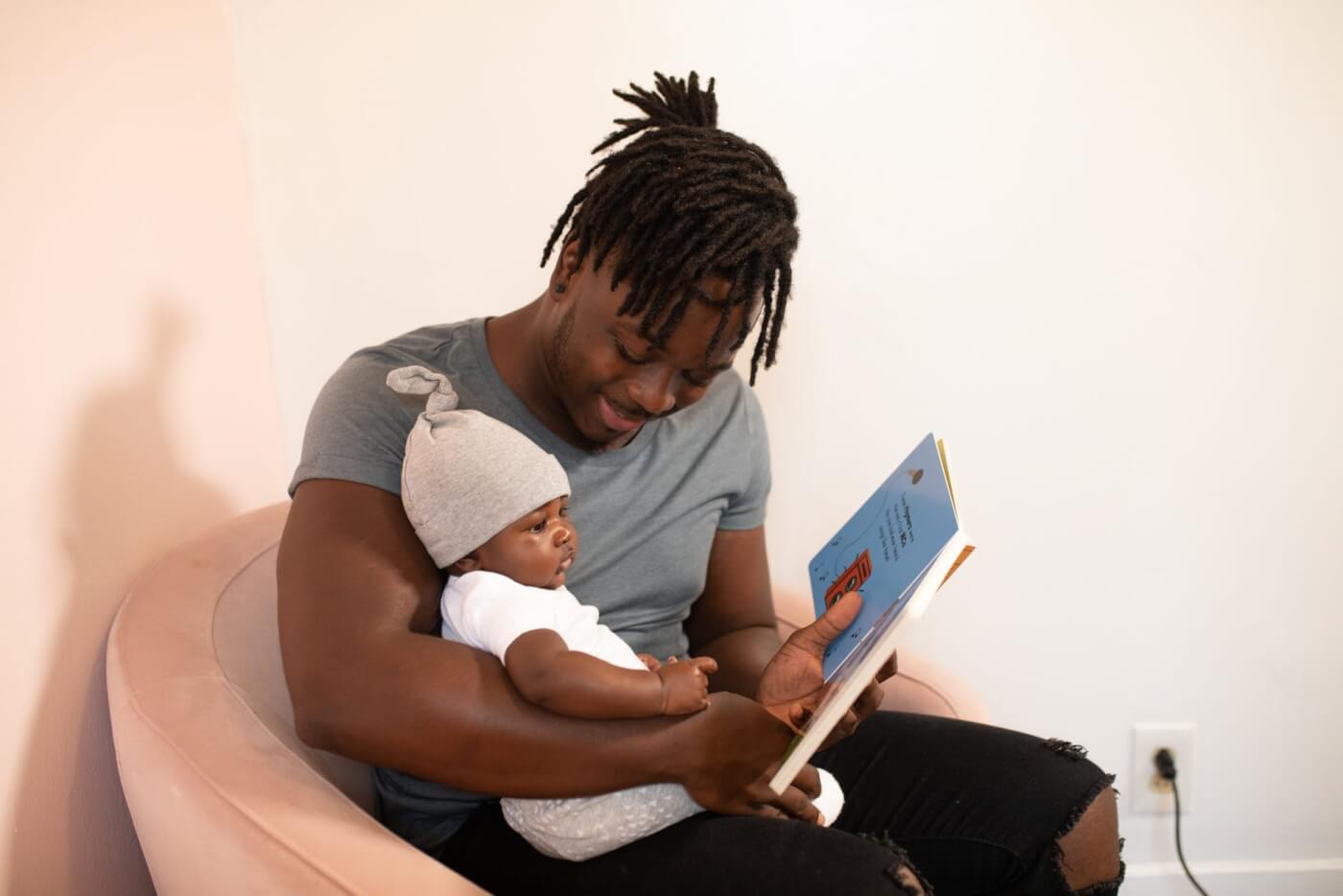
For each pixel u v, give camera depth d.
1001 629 1.62
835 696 0.83
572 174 1.45
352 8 1.38
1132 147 1.45
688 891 0.83
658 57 1.42
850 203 1.47
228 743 0.85
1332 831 1.68
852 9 1.41
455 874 0.77
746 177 0.89
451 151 1.43
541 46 1.41
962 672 1.64
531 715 0.82
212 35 1.33
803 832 0.85
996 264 1.49
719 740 0.87
